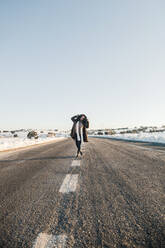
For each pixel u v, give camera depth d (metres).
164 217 1.64
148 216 1.67
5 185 3.06
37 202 2.15
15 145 15.82
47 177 3.55
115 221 1.59
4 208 1.99
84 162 5.31
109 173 3.70
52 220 1.65
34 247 1.22
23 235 1.39
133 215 1.70
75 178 3.36
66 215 1.75
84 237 1.34
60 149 10.93
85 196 2.32
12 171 4.38
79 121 6.94
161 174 3.48
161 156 6.07
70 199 2.22
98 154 7.28
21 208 1.97
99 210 1.85
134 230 1.42
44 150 10.73
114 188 2.63
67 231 1.44
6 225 1.58
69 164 5.07
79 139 6.82
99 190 2.56
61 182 3.11
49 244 1.25
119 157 6.11
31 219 1.68
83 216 1.72
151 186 2.68
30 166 5.04
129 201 2.08
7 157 7.77
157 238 1.30
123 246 1.21
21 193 2.55
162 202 2.02
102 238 1.32
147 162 4.93
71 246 1.22
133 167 4.28
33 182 3.19
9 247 1.23
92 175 3.56
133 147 10.25
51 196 2.37
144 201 2.07
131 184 2.82
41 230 1.47
